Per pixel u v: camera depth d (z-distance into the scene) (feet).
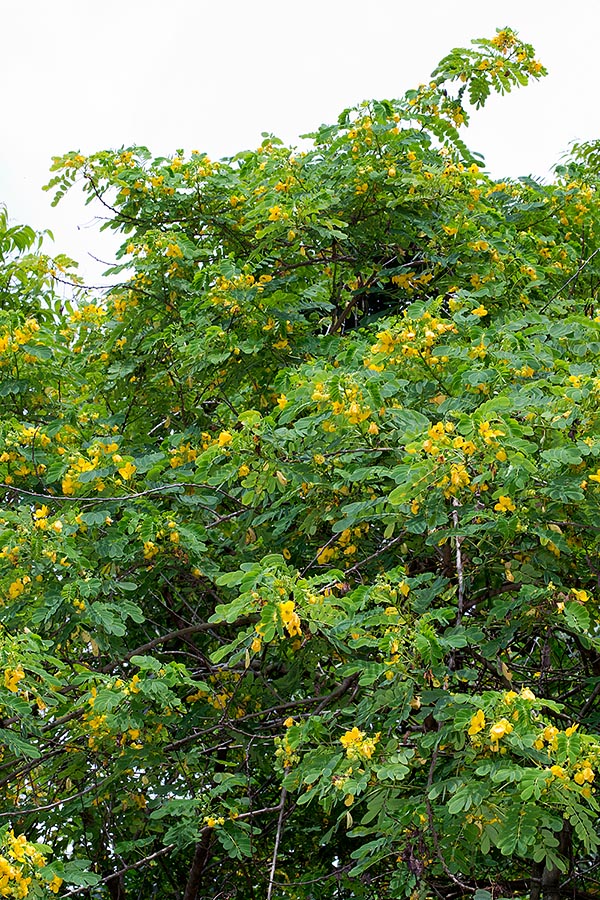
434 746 14.08
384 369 16.21
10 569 16.79
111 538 18.13
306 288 23.54
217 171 24.62
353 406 15.25
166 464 19.33
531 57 26.43
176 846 17.89
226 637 22.29
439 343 16.17
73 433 19.89
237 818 18.35
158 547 18.25
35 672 15.87
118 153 24.29
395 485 16.51
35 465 19.08
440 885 15.96
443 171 22.94
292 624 13.16
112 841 21.75
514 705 12.73
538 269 23.04
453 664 16.06
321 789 14.39
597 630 17.90
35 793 20.03
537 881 19.19
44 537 16.79
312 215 21.77
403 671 14.16
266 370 21.61
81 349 24.53
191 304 21.42
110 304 23.58
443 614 14.35
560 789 12.75
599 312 18.86
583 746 12.69
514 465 13.94
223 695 20.24
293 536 20.08
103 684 16.78
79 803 19.62
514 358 16.02
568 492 14.67
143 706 16.99
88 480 17.72
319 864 23.16
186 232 24.82
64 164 23.58
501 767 12.87
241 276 20.95
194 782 19.31
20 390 20.34
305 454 16.52
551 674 20.71
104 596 17.75
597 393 14.93
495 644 15.72
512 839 12.77
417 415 15.16
